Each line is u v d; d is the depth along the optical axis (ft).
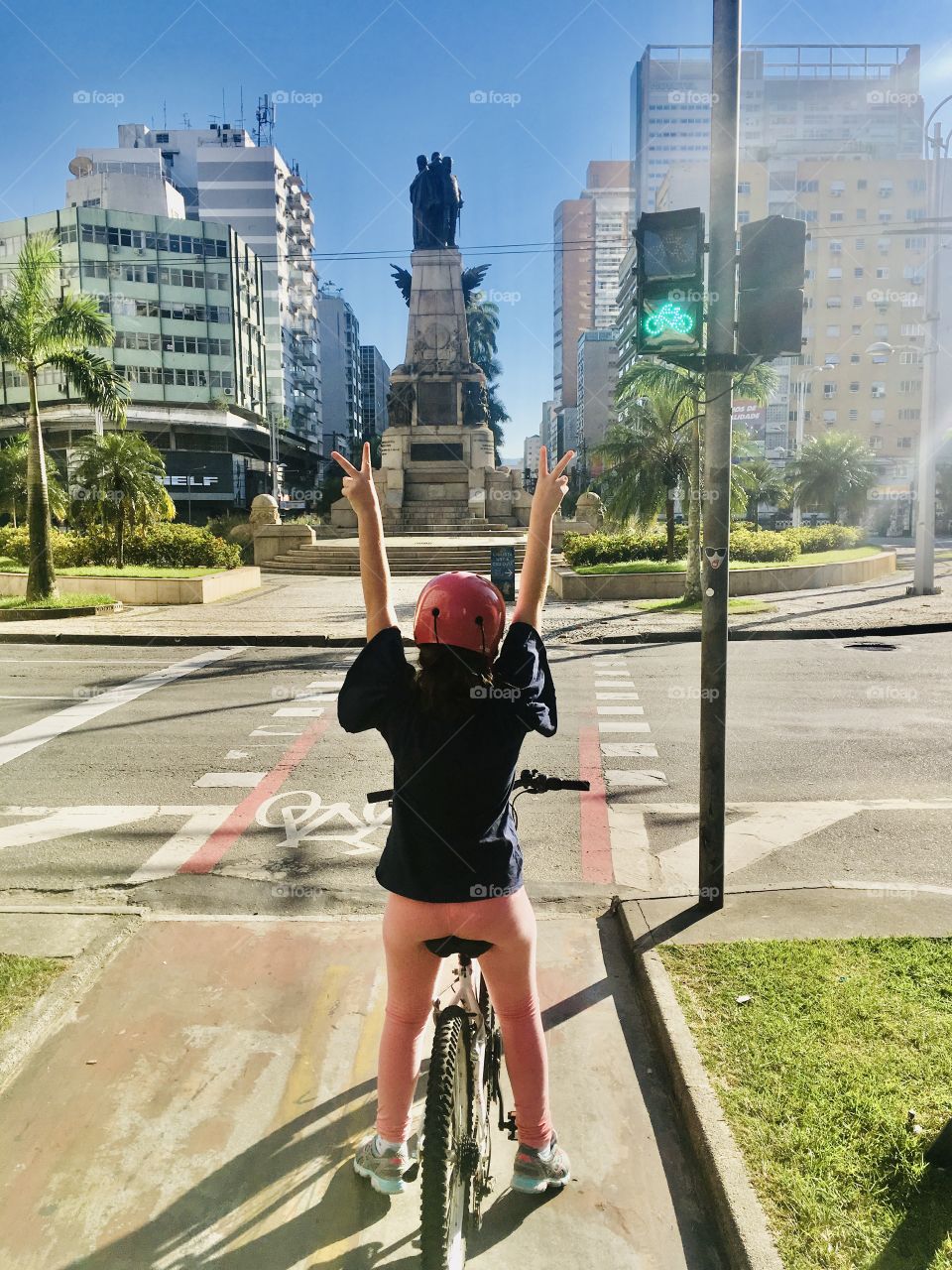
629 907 13.89
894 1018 10.38
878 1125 8.49
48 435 223.30
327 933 13.60
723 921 13.28
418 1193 8.39
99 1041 10.74
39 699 34.14
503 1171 8.68
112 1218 8.07
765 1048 9.85
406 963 7.03
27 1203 8.24
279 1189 8.41
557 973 12.41
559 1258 7.60
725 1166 8.07
